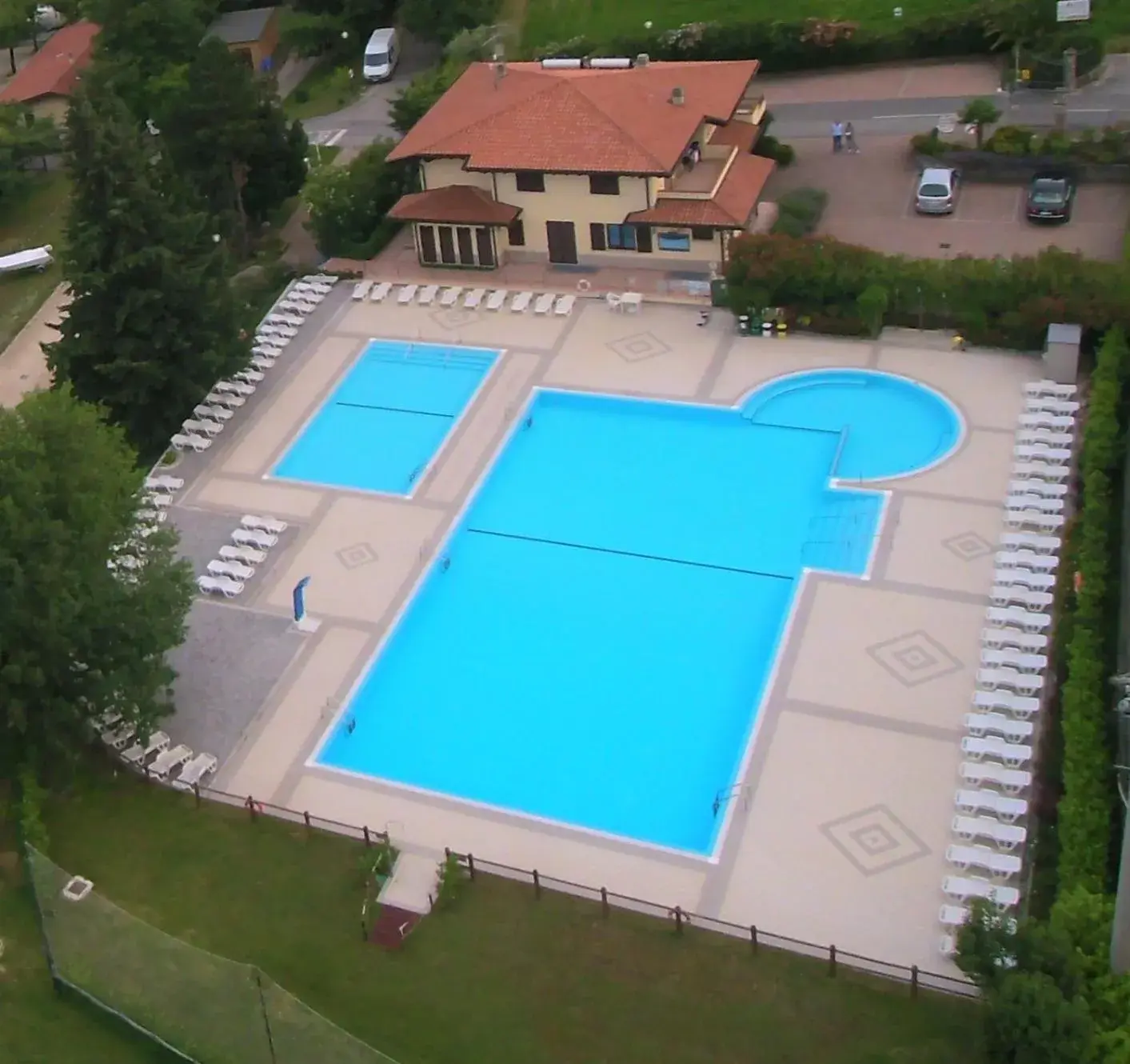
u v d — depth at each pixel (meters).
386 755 40.09
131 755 39.41
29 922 34.22
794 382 52.84
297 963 33.00
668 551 46.59
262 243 66.38
